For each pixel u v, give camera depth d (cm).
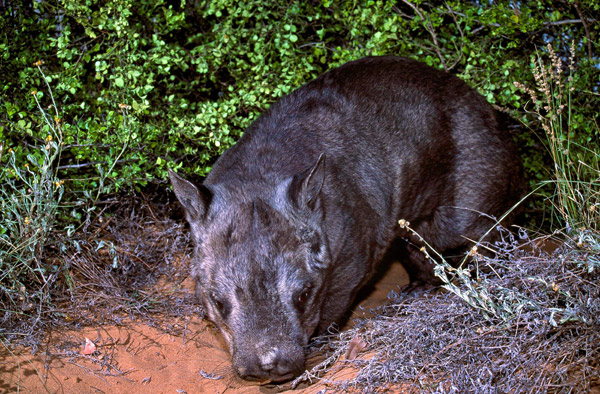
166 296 200
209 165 226
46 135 207
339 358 180
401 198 197
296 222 176
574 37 236
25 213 196
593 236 179
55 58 227
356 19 227
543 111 229
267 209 177
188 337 191
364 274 189
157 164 218
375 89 198
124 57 218
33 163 194
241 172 184
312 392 173
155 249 213
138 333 190
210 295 177
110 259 207
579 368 164
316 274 177
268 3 226
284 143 189
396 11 236
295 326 173
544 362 164
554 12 229
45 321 187
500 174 207
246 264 173
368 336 179
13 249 191
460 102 205
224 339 186
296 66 227
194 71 235
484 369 163
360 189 190
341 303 187
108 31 220
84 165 208
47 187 196
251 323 171
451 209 205
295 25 233
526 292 174
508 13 224
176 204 226
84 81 231
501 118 213
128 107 206
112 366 182
